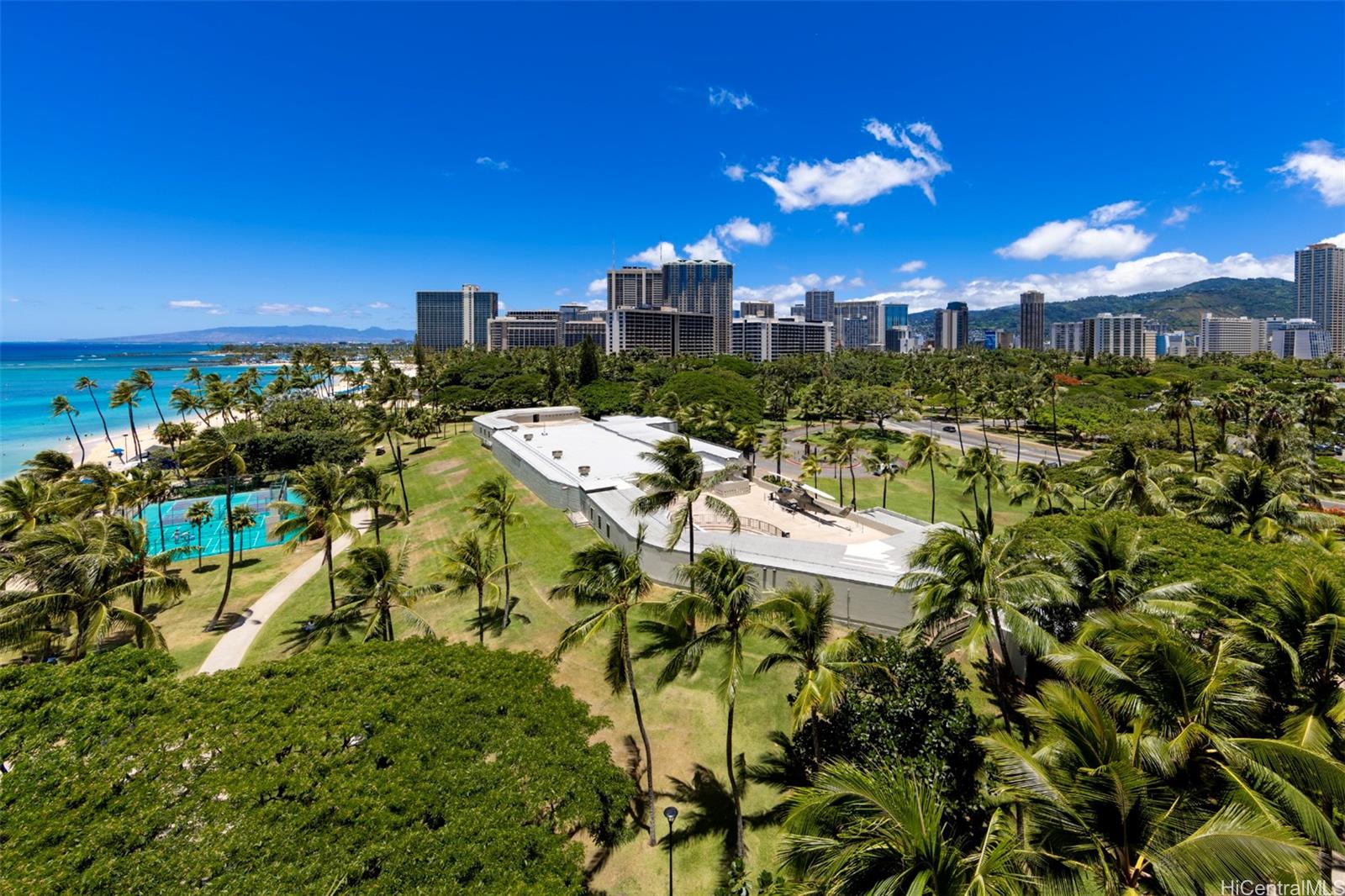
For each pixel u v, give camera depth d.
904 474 77.38
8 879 14.30
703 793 23.69
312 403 97.88
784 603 21.03
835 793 13.79
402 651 24.61
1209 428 76.94
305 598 42.06
